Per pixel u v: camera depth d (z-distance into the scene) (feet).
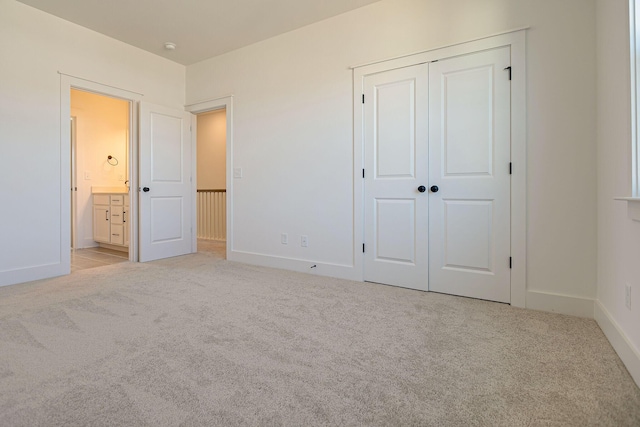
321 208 10.59
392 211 9.33
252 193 12.24
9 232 9.41
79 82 10.88
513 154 7.66
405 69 9.01
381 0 9.34
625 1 5.04
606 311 6.09
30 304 7.66
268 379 4.59
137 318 6.80
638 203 4.40
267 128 11.76
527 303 7.56
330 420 3.76
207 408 3.95
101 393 4.24
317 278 10.19
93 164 16.40
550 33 7.20
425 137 8.77
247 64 12.26
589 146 6.88
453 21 8.32
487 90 7.95
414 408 3.98
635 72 4.76
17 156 9.53
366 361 5.10
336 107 10.21
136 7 9.77
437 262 8.70
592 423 3.71
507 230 7.79
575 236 7.07
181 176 14.01
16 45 9.47
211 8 9.78
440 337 5.96
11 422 3.68
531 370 4.84
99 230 16.02
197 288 9.04
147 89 12.85
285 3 9.49
